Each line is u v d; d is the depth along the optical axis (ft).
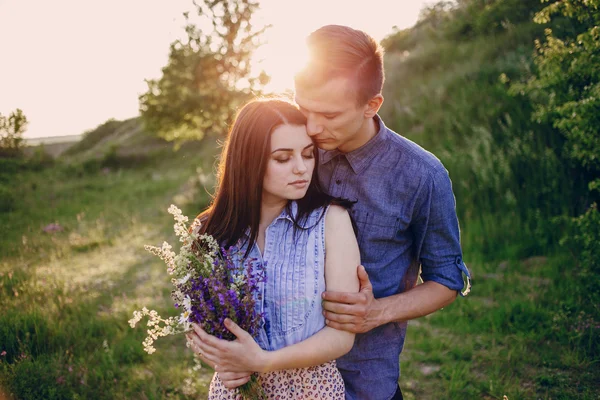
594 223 14.83
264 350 5.51
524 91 18.78
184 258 5.57
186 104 50.75
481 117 29.58
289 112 5.73
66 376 12.53
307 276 5.69
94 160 72.13
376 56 5.98
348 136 6.06
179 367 13.52
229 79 48.65
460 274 6.91
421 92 37.60
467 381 12.48
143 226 31.58
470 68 36.29
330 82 5.61
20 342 13.82
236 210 5.98
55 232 30.35
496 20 41.42
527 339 13.92
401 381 12.93
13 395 11.75
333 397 5.83
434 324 15.93
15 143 70.13
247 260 5.82
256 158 5.72
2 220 33.99
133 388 12.48
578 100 15.43
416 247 7.10
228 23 46.34
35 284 18.76
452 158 26.96
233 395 5.92
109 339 15.29
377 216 6.72
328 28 5.95
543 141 23.94
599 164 15.64
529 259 19.53
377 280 6.90
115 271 22.54
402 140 6.75
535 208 21.91
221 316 5.37
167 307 17.81
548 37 15.84
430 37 47.60
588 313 14.48
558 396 11.53
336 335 5.65
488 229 21.58
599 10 13.92
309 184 6.08
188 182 45.55
